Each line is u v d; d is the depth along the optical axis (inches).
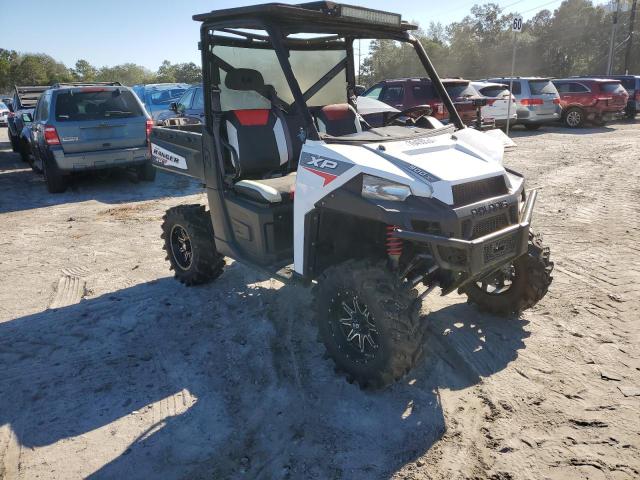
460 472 103.1
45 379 141.3
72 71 4355.3
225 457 110.8
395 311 115.7
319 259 142.4
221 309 179.5
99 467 109.3
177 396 132.3
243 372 141.3
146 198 356.5
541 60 2379.4
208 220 193.3
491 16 2566.4
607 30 2203.5
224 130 173.6
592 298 172.4
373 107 197.9
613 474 100.3
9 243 262.5
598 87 682.8
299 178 136.9
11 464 110.7
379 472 104.3
